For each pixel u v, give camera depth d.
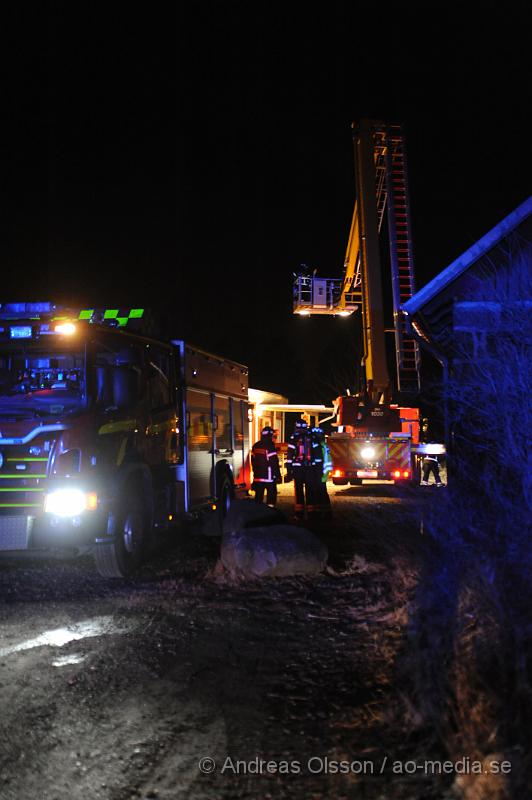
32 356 7.82
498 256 7.95
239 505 8.49
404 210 22.20
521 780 2.75
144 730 3.58
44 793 2.98
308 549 6.97
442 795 2.83
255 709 3.82
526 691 3.37
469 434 7.31
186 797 2.94
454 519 6.82
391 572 6.77
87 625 5.49
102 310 8.21
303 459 11.53
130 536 7.44
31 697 4.04
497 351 6.37
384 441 17.27
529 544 5.38
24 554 7.05
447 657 3.97
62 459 6.75
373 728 3.49
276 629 5.29
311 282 27.88
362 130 21.94
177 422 9.08
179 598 6.30
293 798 2.91
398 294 21.89
